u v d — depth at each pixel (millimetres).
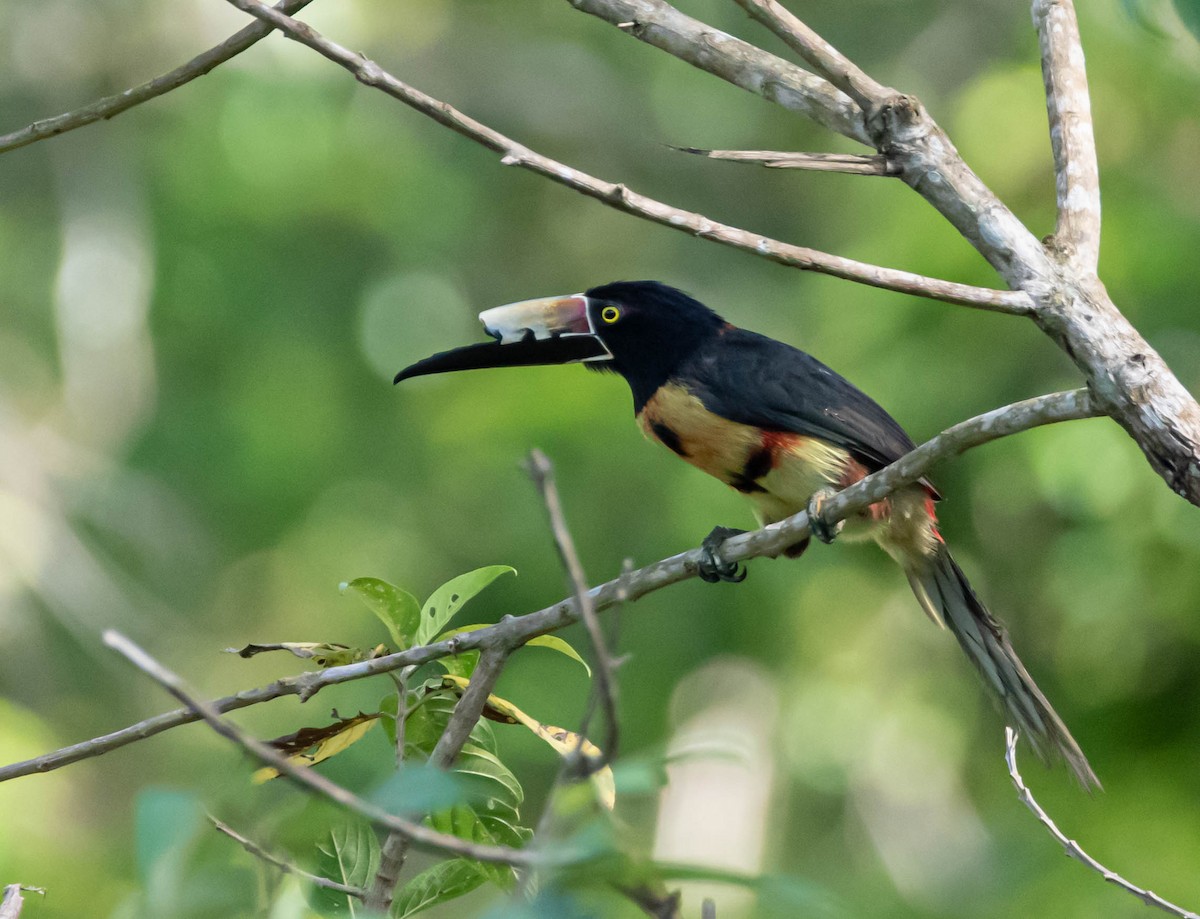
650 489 14203
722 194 18453
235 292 16750
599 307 7387
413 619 5285
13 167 17672
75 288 16859
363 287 17078
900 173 5027
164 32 17359
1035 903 12078
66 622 15922
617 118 18656
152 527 16469
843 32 17953
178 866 3127
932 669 15070
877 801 15164
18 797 11695
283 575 16453
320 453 16406
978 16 17469
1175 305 12102
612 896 3508
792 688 15055
